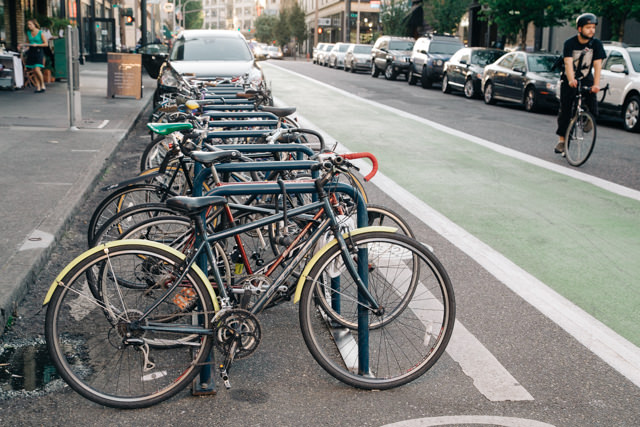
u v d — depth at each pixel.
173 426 3.42
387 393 3.77
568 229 7.11
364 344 3.84
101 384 3.70
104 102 16.73
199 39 16.30
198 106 6.53
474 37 39.25
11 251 5.41
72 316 4.48
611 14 20.33
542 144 12.93
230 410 3.57
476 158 11.28
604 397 3.75
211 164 3.81
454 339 4.41
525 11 24.78
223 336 3.61
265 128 6.45
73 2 34.97
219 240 3.70
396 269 4.41
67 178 8.05
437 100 22.25
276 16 106.50
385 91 25.02
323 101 20.30
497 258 6.09
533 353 4.26
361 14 75.44
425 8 39.75
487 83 21.91
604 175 10.02
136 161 10.12
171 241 4.18
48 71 22.14
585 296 5.25
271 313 4.82
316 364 4.11
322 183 3.79
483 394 3.76
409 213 7.60
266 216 4.07
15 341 4.25
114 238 4.48
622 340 4.48
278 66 44.06
